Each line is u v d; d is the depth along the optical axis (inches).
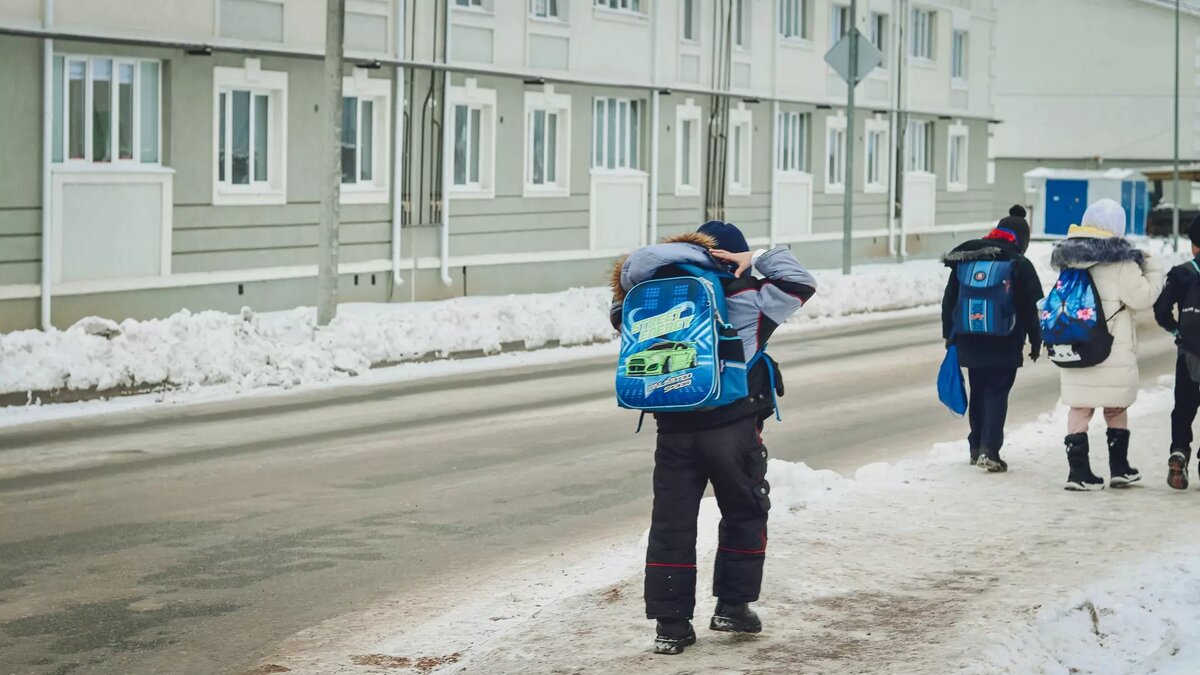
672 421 263.3
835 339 997.2
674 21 1331.2
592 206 1247.5
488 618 312.5
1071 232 431.8
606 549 379.2
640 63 1294.3
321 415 618.5
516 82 1152.8
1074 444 429.1
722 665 254.7
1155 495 421.4
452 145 1097.4
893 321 1151.6
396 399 671.8
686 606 264.5
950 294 460.8
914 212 1819.6
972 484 434.6
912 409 654.5
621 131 1293.1
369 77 1019.3
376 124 1037.2
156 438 552.4
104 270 845.2
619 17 1262.3
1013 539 358.3
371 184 1037.2
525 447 541.3
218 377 692.7
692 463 263.7
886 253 1760.6
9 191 791.7
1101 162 3065.9
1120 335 425.4
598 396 689.6
